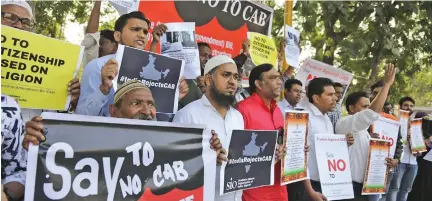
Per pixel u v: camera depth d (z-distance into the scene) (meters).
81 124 2.16
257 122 3.43
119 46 2.98
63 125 2.10
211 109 3.18
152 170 2.48
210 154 2.82
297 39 5.56
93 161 2.20
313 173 4.16
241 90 4.69
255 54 5.25
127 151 2.35
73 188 2.11
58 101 2.81
